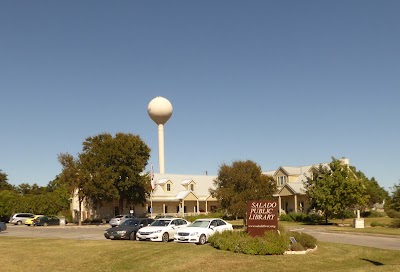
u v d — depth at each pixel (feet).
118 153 197.26
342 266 62.13
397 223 132.77
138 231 92.43
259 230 73.00
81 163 192.24
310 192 159.53
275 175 219.00
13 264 64.03
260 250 66.28
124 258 65.67
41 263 64.44
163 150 264.93
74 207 216.95
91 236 112.68
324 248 76.28
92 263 63.46
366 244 87.56
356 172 206.69
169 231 91.35
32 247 79.71
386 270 52.31
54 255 70.33
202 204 242.78
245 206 121.08
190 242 82.12
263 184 127.03
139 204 222.89
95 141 204.13
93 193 187.73
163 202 228.22
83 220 211.82
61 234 123.24
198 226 85.81
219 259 62.59
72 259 66.74
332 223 157.17
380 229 123.65
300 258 64.85
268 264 60.34
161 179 239.30
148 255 66.90
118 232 94.68
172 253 67.56
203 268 57.82
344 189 145.59
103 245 79.25
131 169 201.98
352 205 147.84
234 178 125.70
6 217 234.17
